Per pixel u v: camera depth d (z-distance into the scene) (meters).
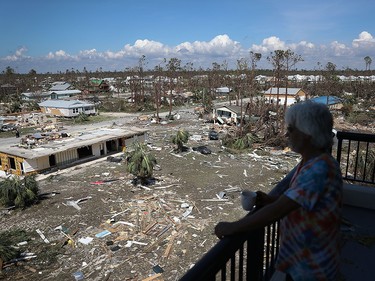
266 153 29.38
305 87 67.50
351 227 4.10
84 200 19.03
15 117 49.50
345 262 3.39
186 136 30.16
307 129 1.58
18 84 101.06
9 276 11.87
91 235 14.86
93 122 47.91
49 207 18.14
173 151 30.34
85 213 17.25
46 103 56.59
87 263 12.64
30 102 66.19
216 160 27.41
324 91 67.12
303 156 1.70
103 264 12.52
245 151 30.22
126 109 61.38
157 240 14.25
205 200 18.69
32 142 27.81
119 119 50.59
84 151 29.12
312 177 1.50
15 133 39.97
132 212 17.22
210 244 13.81
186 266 12.27
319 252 1.60
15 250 13.30
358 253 3.54
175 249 13.50
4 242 13.54
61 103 54.56
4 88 91.44
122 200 18.92
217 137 35.06
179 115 52.91
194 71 129.12
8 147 27.11
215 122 44.84
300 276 1.67
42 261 12.83
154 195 19.50
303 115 1.60
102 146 29.89
